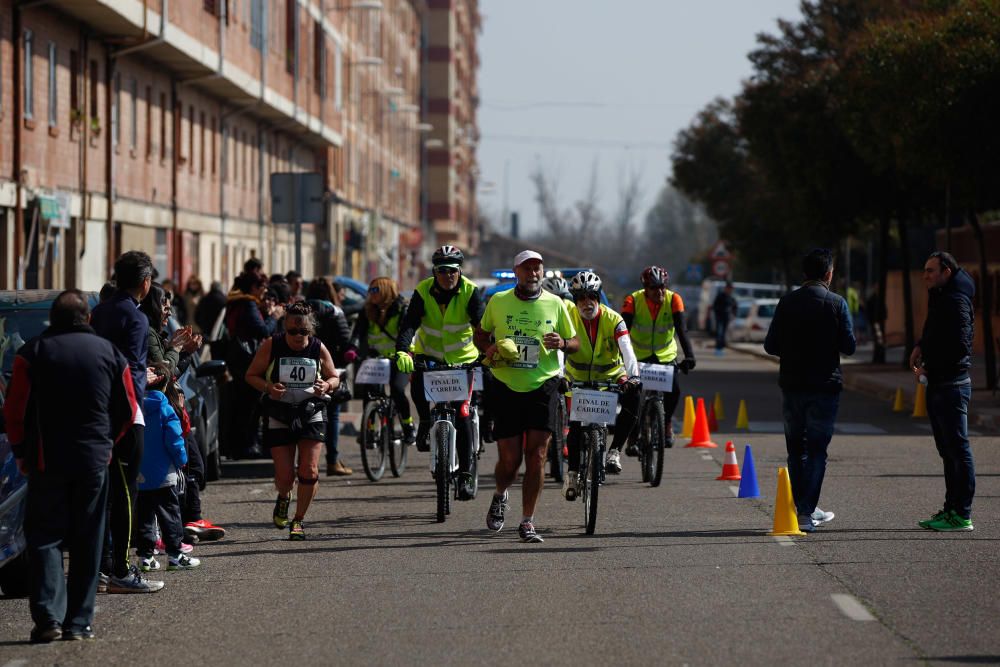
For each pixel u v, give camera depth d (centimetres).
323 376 3169
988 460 4619
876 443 5175
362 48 18888
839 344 3105
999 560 2759
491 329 3033
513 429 3025
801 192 10062
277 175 6706
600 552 2878
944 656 1991
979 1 7262
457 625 2227
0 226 6606
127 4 7500
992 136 7156
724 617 2255
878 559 2775
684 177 17575
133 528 2739
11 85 6619
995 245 11288
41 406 2202
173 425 2744
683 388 8362
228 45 10206
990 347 7431
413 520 3372
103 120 8150
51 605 2197
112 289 3020
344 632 2197
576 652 2034
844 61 9350
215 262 11281
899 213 9494
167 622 2312
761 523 3266
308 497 3122
